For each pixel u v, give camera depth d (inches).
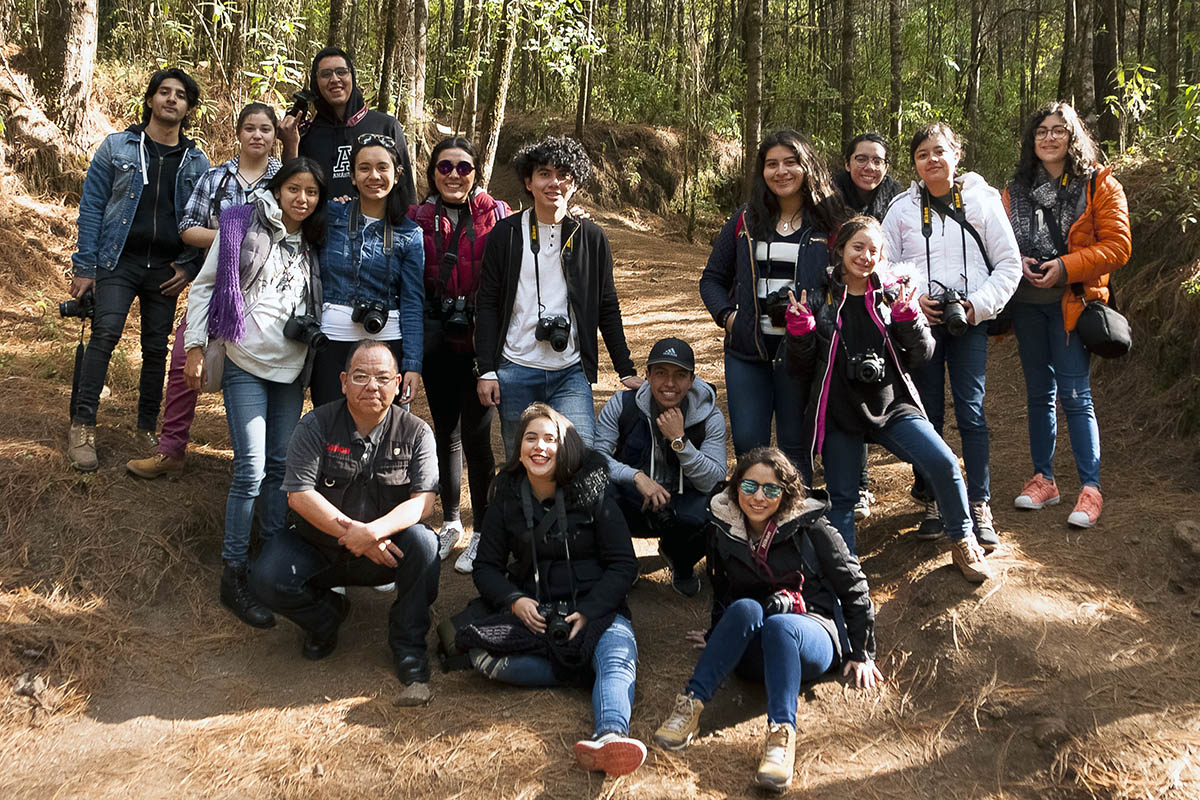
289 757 129.9
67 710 136.2
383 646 156.4
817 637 137.0
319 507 142.3
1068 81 505.4
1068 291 170.7
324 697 142.6
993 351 266.2
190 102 186.9
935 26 858.1
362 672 149.0
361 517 146.8
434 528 190.4
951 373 166.4
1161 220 230.1
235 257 157.5
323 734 134.3
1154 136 279.1
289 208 159.0
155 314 191.5
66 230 313.0
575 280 165.0
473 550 177.5
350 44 584.4
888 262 169.3
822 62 773.3
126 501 172.9
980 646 146.0
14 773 125.0
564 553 147.5
